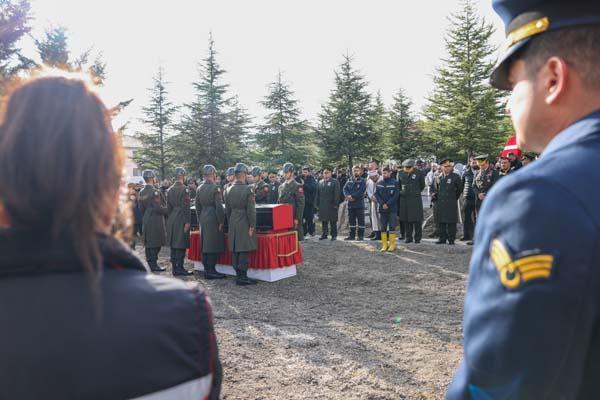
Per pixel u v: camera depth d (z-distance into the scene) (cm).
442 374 379
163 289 79
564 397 66
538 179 70
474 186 1044
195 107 3142
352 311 568
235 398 341
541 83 83
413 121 3319
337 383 365
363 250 1034
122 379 70
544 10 81
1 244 70
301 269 840
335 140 3116
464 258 896
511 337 67
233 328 504
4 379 66
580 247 64
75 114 76
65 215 71
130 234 87
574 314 64
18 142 73
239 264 721
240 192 711
